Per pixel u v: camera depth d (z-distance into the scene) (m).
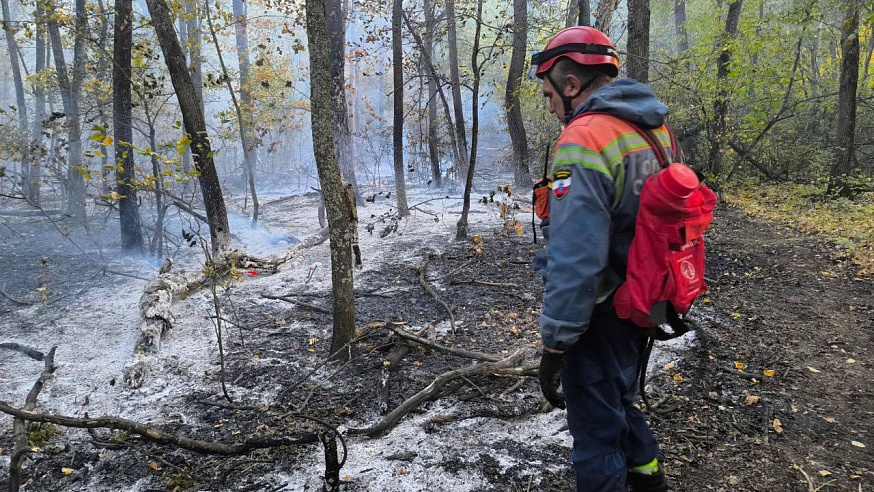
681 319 1.79
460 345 4.37
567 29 1.90
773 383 3.50
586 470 1.85
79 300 5.87
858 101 12.40
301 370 4.07
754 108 11.97
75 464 3.04
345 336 4.11
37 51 13.36
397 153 9.94
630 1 8.02
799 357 3.86
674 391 3.45
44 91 12.84
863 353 3.88
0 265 7.21
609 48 1.86
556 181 1.67
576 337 1.64
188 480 2.79
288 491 2.70
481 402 3.44
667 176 1.60
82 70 10.23
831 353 3.91
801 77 11.66
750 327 4.43
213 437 3.23
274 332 4.79
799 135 13.58
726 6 18.48
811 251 6.77
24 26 8.00
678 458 2.76
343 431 3.20
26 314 5.45
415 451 2.96
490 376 3.69
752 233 8.08
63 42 11.76
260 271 6.63
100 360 4.39
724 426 3.04
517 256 6.89
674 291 1.69
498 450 2.95
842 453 2.76
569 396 1.90
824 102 13.24
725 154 12.38
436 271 6.45
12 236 9.07
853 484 2.52
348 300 4.09
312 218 11.14
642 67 8.04
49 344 4.73
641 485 2.03
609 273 1.73
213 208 6.68
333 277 4.09
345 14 15.06
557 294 1.62
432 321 4.93
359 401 3.55
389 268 6.65
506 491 2.62
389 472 2.80
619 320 1.79
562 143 1.70
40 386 3.81
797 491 2.49
